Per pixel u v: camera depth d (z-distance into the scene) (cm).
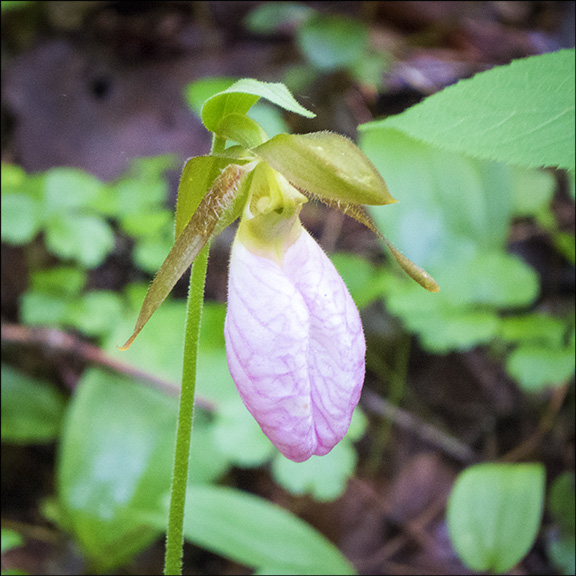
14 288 62
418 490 60
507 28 87
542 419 62
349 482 60
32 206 52
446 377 65
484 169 56
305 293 30
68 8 76
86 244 52
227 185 30
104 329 53
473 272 54
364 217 31
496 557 43
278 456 47
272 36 79
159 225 54
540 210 61
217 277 66
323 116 75
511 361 52
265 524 40
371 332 65
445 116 28
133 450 47
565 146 27
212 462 48
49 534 53
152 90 73
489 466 44
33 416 52
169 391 50
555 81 28
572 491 54
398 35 84
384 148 56
